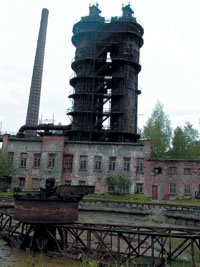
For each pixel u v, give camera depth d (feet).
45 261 32.73
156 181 108.06
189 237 26.45
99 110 139.74
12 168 113.19
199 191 104.37
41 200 35.14
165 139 166.20
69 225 35.40
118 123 131.34
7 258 33.83
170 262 31.63
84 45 141.90
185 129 167.43
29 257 34.35
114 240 50.16
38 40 202.80
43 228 37.09
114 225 35.50
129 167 112.37
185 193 105.40
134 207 78.33
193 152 157.79
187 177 106.52
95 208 80.38
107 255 34.17
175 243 48.39
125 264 31.76
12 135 135.23
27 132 181.57
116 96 133.90
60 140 117.91
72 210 37.04
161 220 72.18
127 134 129.49
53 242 38.32
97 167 114.62
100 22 143.33
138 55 145.48
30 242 39.55
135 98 140.56
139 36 143.02
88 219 73.51
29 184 116.78
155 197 107.14
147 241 50.62
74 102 138.41
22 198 36.58
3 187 111.96
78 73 141.38
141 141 154.40
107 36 141.49
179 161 108.27
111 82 139.44
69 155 117.19
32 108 188.03
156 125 170.60
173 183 106.93
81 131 129.18
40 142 120.78
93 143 116.98
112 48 141.28
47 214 34.83
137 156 112.68
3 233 48.08
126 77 135.95
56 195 38.04
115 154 114.52
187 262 33.71
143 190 108.99
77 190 43.14
